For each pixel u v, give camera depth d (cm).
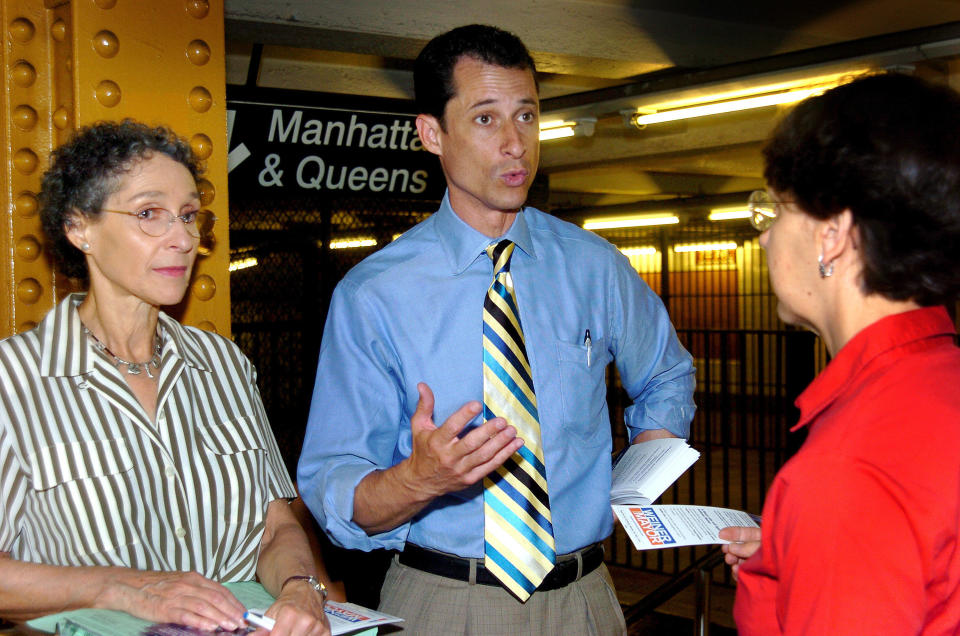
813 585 109
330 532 199
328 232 475
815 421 125
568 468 205
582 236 229
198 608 161
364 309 206
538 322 210
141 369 192
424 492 173
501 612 196
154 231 182
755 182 1277
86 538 177
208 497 192
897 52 472
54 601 168
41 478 174
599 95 600
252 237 462
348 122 408
